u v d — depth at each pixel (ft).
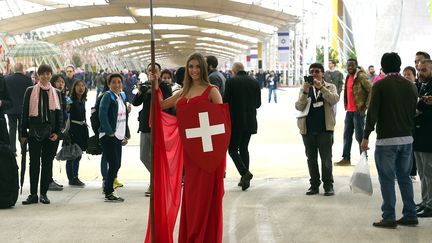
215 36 322.34
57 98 30.35
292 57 228.43
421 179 27.14
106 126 29.73
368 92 39.65
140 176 38.86
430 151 25.77
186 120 19.08
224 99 33.04
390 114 24.29
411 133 24.77
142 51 492.13
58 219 26.73
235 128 33.12
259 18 202.59
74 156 34.09
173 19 238.68
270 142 56.65
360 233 23.98
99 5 190.19
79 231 24.56
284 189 33.83
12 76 44.98
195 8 189.37
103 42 339.16
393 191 24.84
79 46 329.11
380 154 24.71
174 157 20.61
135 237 23.56
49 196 32.37
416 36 58.13
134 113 96.58
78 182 35.53
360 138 40.75
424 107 25.68
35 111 29.73
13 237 23.65
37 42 55.31
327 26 117.08
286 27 214.28
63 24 259.60
